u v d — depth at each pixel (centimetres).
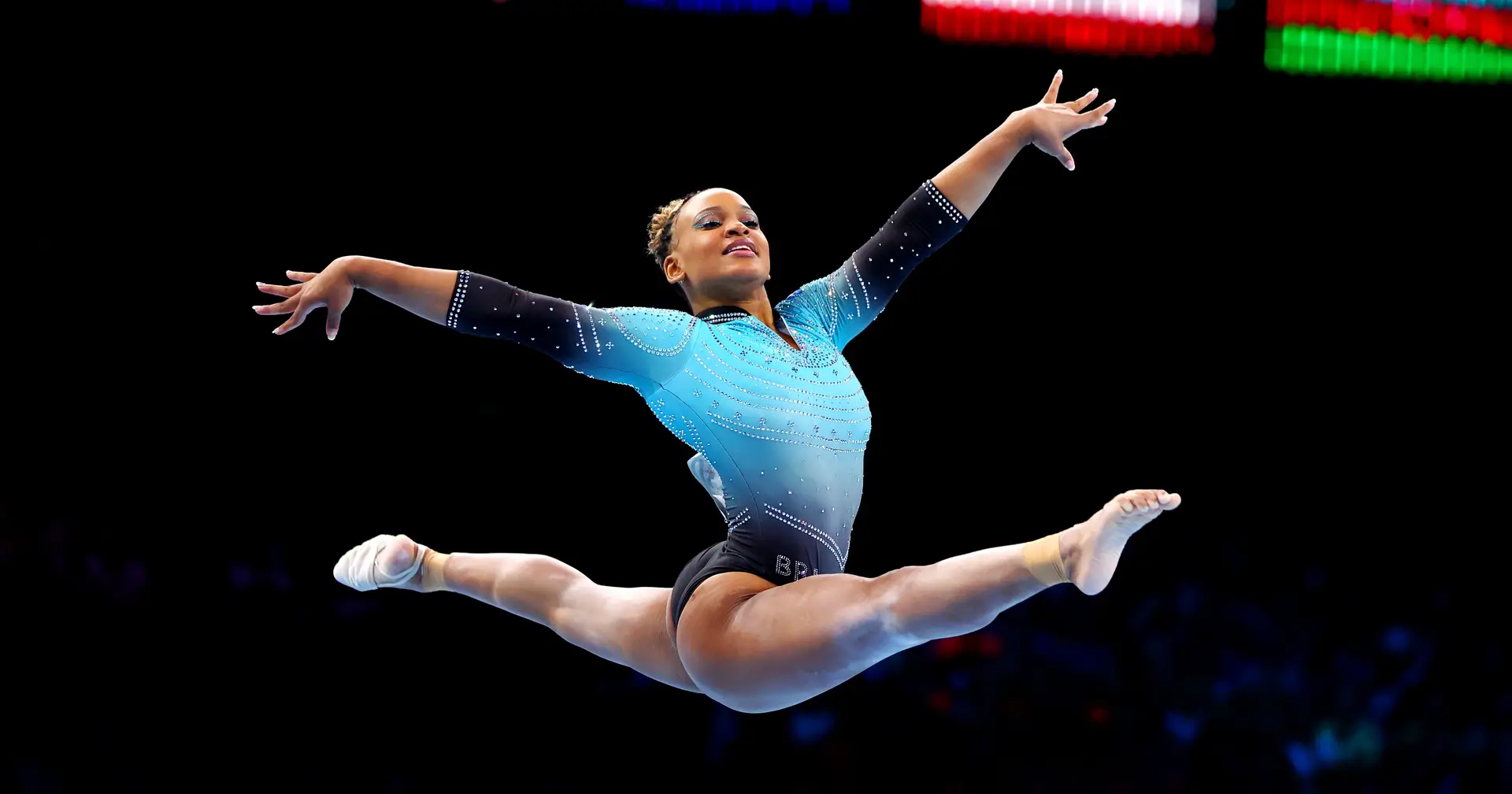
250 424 1526
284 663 1430
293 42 1481
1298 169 1747
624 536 1602
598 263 1575
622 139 1564
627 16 1535
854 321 915
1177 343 1792
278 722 1391
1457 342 1817
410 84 1511
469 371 1612
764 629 718
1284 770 1504
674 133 1573
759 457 802
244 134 1489
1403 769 1530
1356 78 1730
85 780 1302
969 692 1545
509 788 1396
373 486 1550
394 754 1398
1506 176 1780
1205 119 1702
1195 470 1802
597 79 1545
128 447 1480
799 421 811
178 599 1435
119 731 1342
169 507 1476
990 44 1622
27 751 1304
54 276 1472
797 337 855
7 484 1431
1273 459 1817
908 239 918
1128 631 1666
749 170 1603
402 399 1584
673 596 812
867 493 1753
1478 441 1833
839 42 1583
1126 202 1750
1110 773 1481
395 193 1534
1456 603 1767
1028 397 1786
